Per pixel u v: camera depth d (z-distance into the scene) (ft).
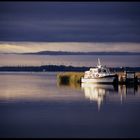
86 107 116.26
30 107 115.75
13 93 165.48
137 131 79.15
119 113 103.40
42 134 76.54
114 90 177.37
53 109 111.24
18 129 81.05
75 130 80.38
